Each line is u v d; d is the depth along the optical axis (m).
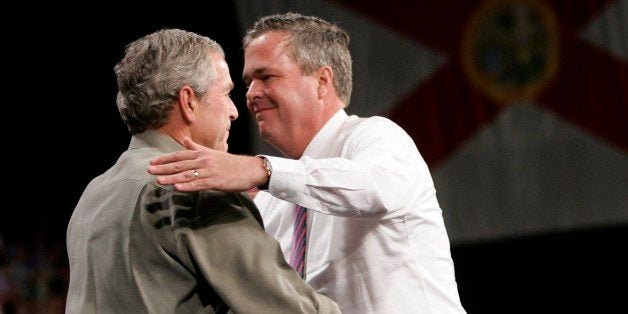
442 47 22.70
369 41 22.75
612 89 22.16
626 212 22.08
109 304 6.51
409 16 22.77
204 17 25.53
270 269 6.41
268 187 6.42
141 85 6.88
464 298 28.64
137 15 25.88
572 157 22.33
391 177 6.76
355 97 22.66
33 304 22.23
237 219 6.57
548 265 28.09
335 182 6.54
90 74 26.45
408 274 7.50
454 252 28.84
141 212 6.50
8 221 26.64
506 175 22.52
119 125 26.88
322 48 7.99
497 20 22.56
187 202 6.50
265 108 7.96
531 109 22.45
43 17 26.03
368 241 7.53
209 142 7.06
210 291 6.55
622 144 22.02
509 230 22.48
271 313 6.31
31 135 26.75
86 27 26.11
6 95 26.39
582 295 27.80
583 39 22.27
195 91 6.94
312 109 7.95
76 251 6.88
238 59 25.31
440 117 22.61
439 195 22.70
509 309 28.41
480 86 22.59
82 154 26.98
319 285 7.69
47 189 27.02
